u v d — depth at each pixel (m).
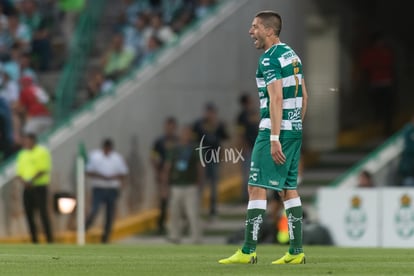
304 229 56.94
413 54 85.75
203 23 71.31
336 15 75.56
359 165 63.25
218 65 70.69
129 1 74.56
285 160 28.55
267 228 55.53
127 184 67.25
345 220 57.00
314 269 27.42
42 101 67.62
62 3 75.00
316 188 70.19
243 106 65.69
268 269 27.28
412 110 84.12
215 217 66.38
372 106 79.56
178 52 69.81
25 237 63.53
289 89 28.58
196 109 70.44
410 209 55.34
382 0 83.81
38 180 59.59
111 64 70.25
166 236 66.31
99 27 74.06
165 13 73.88
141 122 68.25
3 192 62.97
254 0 69.38
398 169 61.94
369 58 75.56
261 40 28.75
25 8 74.38
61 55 73.44
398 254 36.81
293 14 70.62
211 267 27.94
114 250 40.03
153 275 25.91
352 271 26.98
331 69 74.81
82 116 66.19
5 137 64.44
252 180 28.72
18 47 70.88
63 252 37.53
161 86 69.12
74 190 65.31
